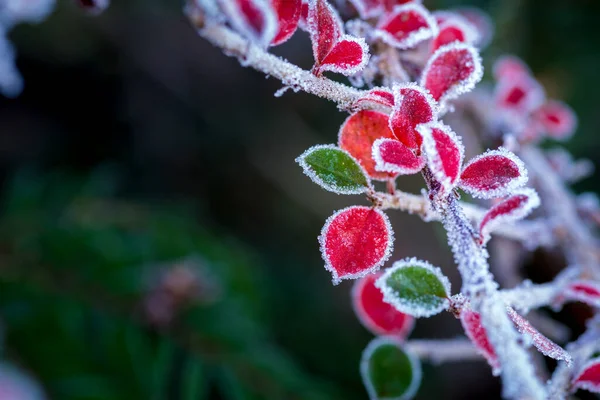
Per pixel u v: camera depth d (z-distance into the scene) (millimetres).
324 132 747
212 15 241
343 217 243
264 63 245
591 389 263
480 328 251
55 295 426
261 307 573
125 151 710
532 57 590
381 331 292
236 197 739
